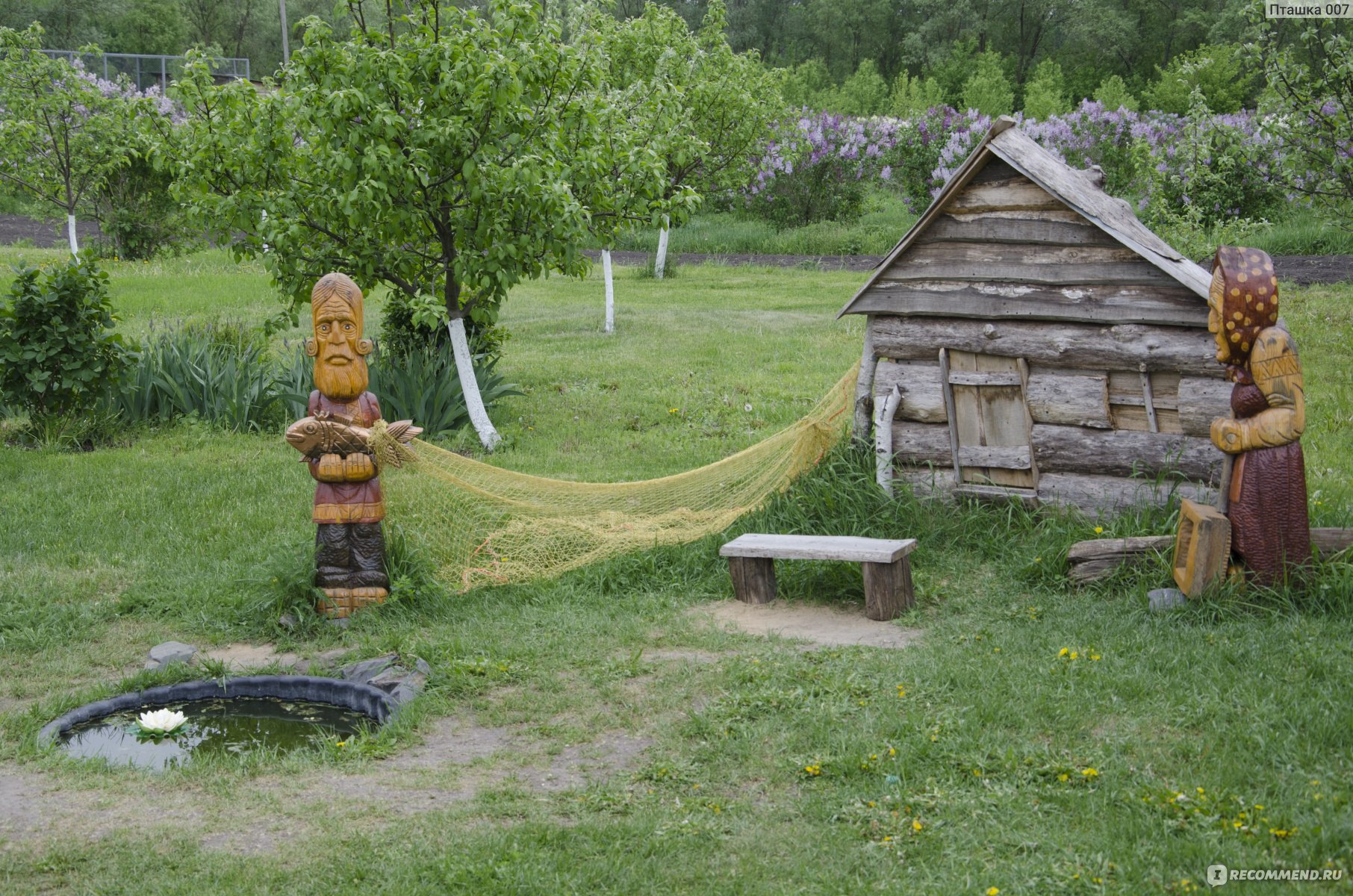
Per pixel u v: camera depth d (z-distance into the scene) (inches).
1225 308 241.3
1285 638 224.5
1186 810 159.9
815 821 165.9
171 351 502.6
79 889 153.1
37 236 1198.9
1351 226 660.7
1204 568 243.8
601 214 469.4
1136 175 704.4
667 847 159.2
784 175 1242.0
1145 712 195.6
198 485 386.0
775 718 202.5
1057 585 270.2
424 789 183.2
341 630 262.1
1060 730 190.9
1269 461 241.4
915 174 1226.6
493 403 499.5
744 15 3784.5
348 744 201.0
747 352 622.5
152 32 2881.4
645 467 408.8
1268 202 979.9
